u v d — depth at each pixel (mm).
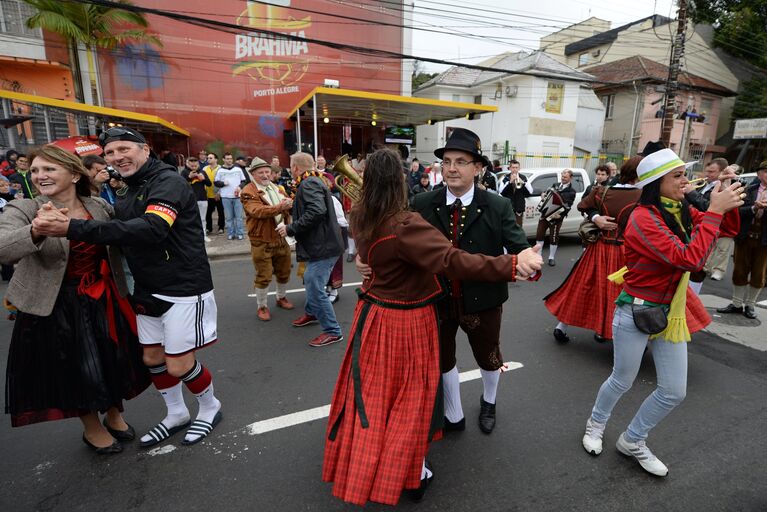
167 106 13820
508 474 2279
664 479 2252
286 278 4816
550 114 20344
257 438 2594
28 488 2184
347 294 5461
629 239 2129
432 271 1625
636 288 2154
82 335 2189
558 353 3783
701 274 4250
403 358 1772
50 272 2098
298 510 2039
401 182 1715
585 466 2348
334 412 1848
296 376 3365
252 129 14945
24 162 6965
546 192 6984
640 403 2975
